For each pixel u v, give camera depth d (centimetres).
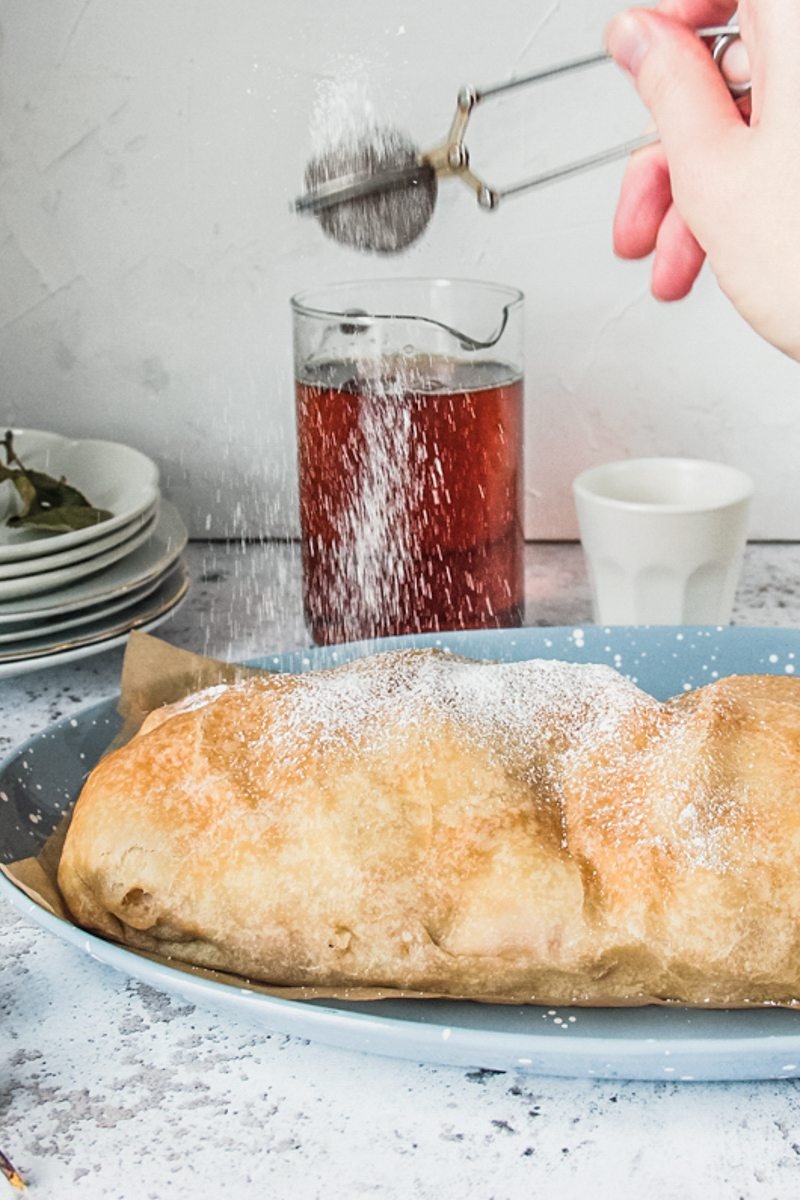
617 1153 74
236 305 110
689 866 77
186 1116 75
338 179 95
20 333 112
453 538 96
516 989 77
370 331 95
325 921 78
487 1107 76
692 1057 73
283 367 112
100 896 80
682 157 84
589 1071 75
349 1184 73
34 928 83
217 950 79
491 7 104
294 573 112
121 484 105
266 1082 77
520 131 106
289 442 113
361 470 95
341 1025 74
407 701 82
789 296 83
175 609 101
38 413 113
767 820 78
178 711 84
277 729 81
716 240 84
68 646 96
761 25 81
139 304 111
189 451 114
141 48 105
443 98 106
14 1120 75
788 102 81
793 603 107
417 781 79
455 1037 74
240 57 105
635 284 109
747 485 100
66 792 86
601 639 93
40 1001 80
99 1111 76
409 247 97
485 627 98
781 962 77
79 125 107
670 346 110
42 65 106
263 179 108
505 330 97
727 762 79
